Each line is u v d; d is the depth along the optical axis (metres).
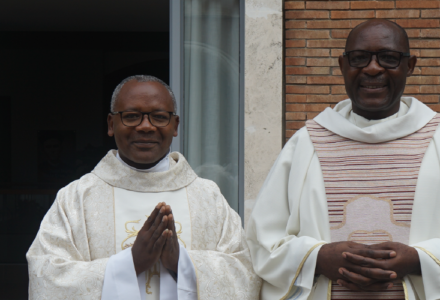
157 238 2.05
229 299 2.17
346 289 2.12
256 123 4.24
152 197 2.32
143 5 7.66
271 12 4.22
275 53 4.22
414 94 4.29
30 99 10.79
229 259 2.24
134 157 2.25
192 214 2.33
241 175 4.44
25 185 10.27
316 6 4.28
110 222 2.25
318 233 2.18
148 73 10.26
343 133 2.26
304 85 4.28
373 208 2.15
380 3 4.27
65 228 2.21
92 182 2.35
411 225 2.12
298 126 4.28
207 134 4.54
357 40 2.20
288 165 2.35
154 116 2.23
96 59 10.50
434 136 2.21
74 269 2.10
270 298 2.26
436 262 1.97
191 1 4.56
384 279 1.95
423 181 2.14
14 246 7.21
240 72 4.50
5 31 10.04
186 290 2.13
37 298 2.10
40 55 10.66
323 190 2.22
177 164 2.40
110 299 2.04
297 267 2.11
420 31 4.27
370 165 2.20
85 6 7.80
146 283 2.16
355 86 2.21
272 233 2.30
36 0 7.48
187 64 4.57
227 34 4.55
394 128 2.21
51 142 10.84
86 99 10.75
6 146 10.84
